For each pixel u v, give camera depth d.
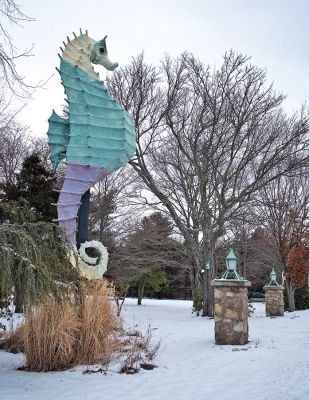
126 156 9.59
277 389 6.27
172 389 6.62
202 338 11.97
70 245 7.32
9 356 9.02
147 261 25.34
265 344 10.33
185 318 19.92
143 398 6.15
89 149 9.42
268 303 19.25
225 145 20.98
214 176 22.05
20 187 18.30
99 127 9.55
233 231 32.72
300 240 27.17
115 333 9.21
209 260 21.86
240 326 10.51
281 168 22.94
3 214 8.00
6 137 30.67
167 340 11.81
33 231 6.74
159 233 28.56
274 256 30.50
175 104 22.66
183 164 23.58
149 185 22.47
